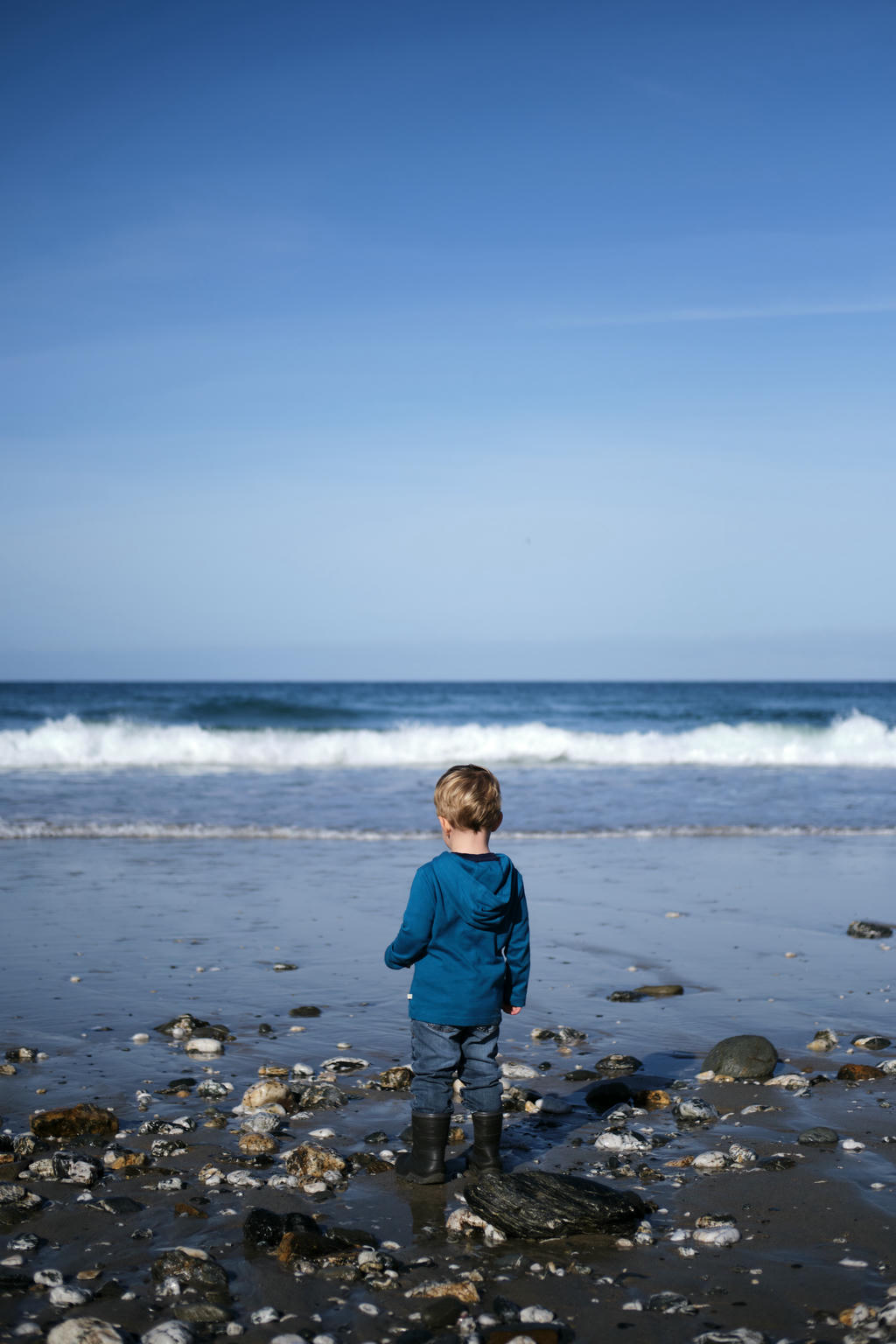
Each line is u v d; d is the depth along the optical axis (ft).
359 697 193.06
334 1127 13.75
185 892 30.55
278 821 45.75
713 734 89.86
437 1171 11.89
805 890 32.12
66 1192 11.50
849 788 61.87
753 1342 8.25
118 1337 8.20
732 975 22.49
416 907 12.09
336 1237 10.23
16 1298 9.11
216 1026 18.34
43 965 22.52
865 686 357.61
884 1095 15.08
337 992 20.66
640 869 35.50
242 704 127.85
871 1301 9.03
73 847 38.78
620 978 22.18
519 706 161.99
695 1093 15.31
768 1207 11.10
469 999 12.03
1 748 72.95
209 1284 9.34
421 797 54.24
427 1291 9.25
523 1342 8.27
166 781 61.52
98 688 296.92
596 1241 10.33
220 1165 12.33
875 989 21.44
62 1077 15.74
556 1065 16.71
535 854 38.65
